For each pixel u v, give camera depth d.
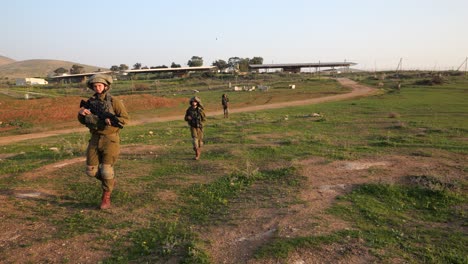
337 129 13.95
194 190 5.59
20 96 44.16
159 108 32.44
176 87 62.88
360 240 3.73
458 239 3.85
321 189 5.56
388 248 3.59
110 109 4.63
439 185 5.49
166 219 4.43
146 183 6.00
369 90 48.72
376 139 10.92
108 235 3.95
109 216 4.51
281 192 5.43
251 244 3.69
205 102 36.69
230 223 4.28
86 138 15.07
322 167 6.91
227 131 14.02
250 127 15.04
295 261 3.30
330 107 26.81
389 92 44.69
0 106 25.95
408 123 15.24
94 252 3.57
